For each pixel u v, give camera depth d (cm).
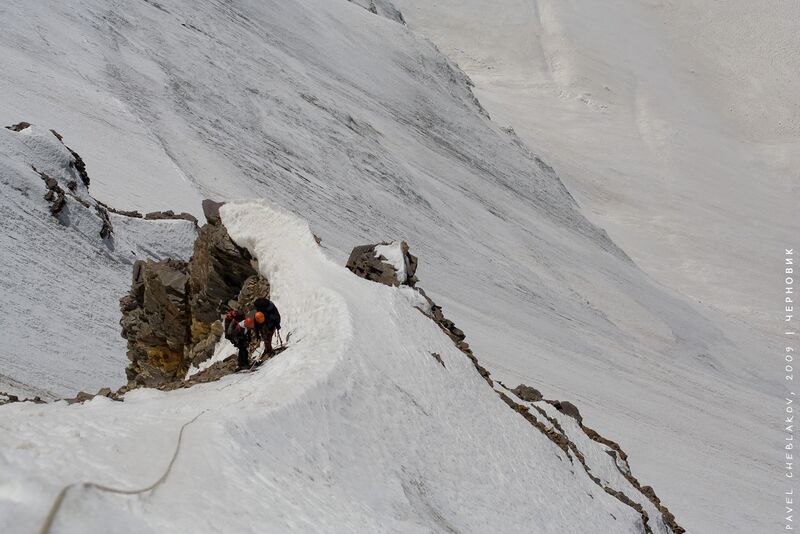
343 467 922
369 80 8806
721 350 6956
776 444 4394
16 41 4450
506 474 1241
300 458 872
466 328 4016
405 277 1717
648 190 12075
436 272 4894
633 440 3400
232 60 6400
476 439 1262
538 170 9756
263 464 807
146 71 5188
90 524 559
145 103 4753
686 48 17412
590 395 3800
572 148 13125
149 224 3278
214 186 4244
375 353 1217
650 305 7044
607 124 14175
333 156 5972
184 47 5975
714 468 3484
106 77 4703
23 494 560
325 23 9419
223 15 7269
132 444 739
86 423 791
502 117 13738
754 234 11131
